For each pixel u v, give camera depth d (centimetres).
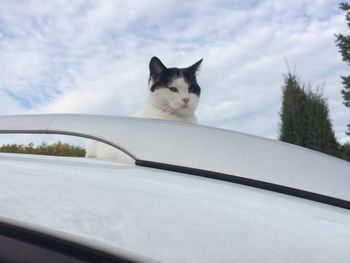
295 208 74
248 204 73
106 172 83
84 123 98
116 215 65
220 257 59
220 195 75
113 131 96
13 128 100
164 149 91
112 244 61
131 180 79
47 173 80
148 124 100
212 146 92
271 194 80
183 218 66
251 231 64
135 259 59
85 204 68
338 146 862
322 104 866
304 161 93
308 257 60
